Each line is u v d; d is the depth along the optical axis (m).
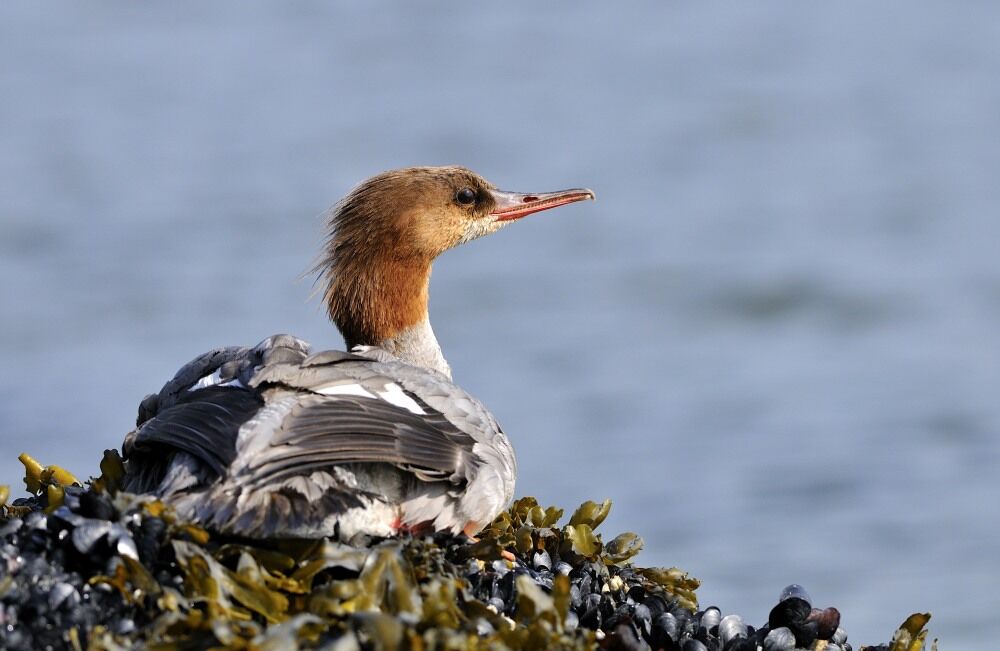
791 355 33.94
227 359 9.35
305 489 7.91
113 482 8.85
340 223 11.84
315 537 7.74
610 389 31.06
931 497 24.19
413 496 8.85
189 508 7.70
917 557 21.78
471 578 8.45
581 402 30.19
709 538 22.75
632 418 28.78
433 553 8.08
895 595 20.61
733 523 23.19
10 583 7.15
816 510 23.84
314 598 7.32
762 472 25.55
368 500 8.28
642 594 9.14
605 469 25.72
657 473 25.42
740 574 21.44
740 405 29.70
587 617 8.59
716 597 20.59
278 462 7.93
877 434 27.38
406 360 11.77
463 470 8.84
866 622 19.61
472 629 7.11
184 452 8.20
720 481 24.97
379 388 9.04
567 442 27.38
